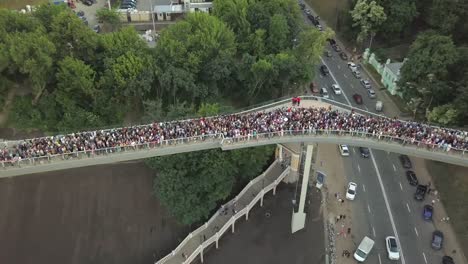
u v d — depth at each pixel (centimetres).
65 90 8800
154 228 8325
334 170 9506
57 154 6400
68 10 9800
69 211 8438
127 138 6781
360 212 8600
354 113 7612
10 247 7938
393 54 12731
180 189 7888
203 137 6925
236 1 11050
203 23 10075
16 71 8831
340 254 7825
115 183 8781
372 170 9531
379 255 7800
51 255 7875
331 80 12194
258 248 8000
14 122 8931
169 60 9456
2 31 8619
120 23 12706
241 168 8669
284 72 9781
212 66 9506
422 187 8906
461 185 8762
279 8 11106
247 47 10538
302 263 7762
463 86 9088
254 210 8694
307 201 8819
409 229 8250
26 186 8625
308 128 7025
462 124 9081
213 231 8025
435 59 9394
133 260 7881
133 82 8825
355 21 13138
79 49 9081
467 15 11062
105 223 8331
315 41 10656
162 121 7600
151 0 14900
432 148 6969
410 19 12425
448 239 8056
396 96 11469
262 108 7988
